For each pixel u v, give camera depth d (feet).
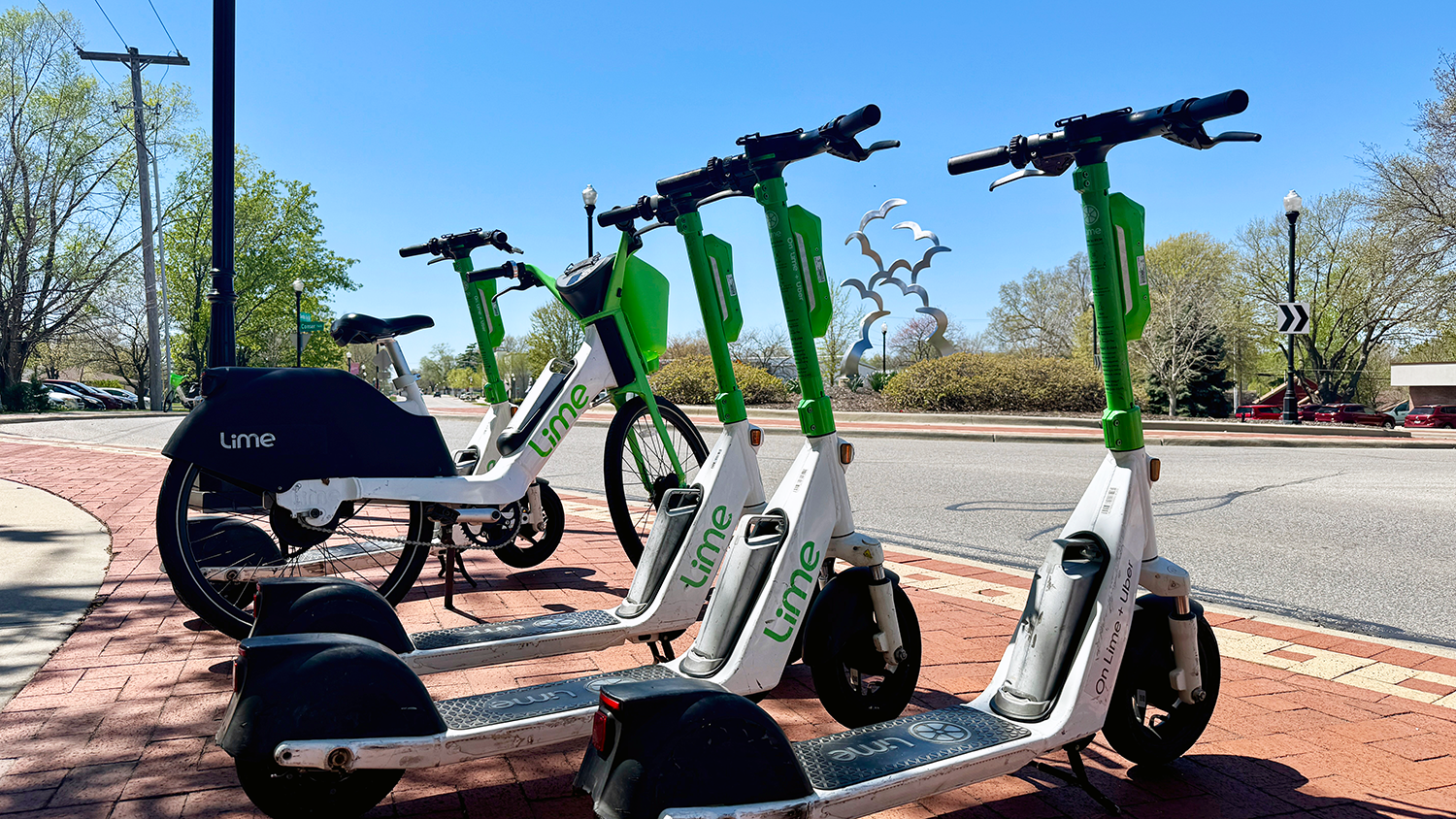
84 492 26.63
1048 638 7.72
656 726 5.43
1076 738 7.41
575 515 24.22
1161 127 7.36
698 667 8.72
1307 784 8.34
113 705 9.70
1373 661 12.35
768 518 9.18
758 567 8.93
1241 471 37.45
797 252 9.56
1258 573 18.39
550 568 17.37
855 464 40.29
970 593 15.99
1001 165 8.54
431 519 12.57
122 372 158.92
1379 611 15.44
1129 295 7.95
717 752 5.47
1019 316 188.14
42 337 117.08
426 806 7.62
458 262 16.67
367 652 6.54
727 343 11.27
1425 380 157.48
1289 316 71.00
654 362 14.78
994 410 82.17
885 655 9.35
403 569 12.64
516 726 7.06
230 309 21.66
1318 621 14.85
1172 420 68.85
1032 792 8.19
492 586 15.78
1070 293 184.96
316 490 10.79
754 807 5.48
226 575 11.62
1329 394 150.10
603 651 12.21
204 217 135.03
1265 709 10.44
